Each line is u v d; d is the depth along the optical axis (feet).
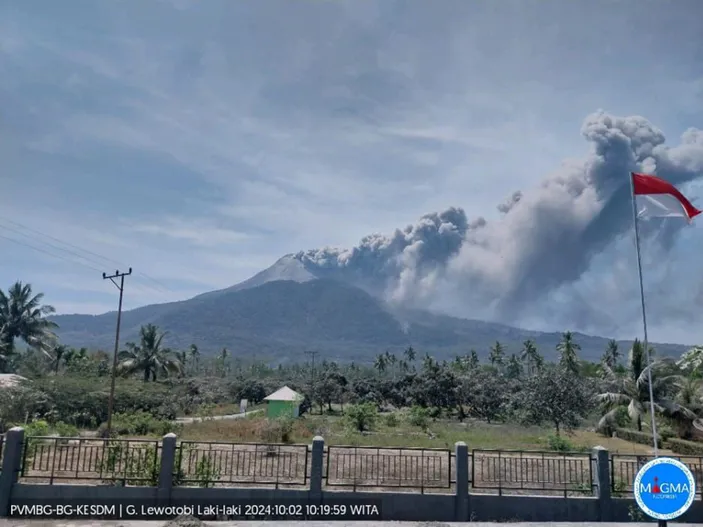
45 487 39.04
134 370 197.26
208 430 90.27
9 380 106.01
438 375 173.99
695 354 54.39
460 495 41.06
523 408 121.90
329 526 36.09
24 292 164.76
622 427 116.37
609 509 41.32
